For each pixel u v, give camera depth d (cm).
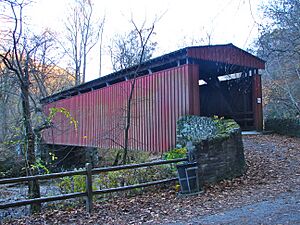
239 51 1166
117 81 1402
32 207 593
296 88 1606
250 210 427
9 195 1007
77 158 1909
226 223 379
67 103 1806
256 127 1241
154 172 630
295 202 452
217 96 1441
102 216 452
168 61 1052
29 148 800
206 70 1292
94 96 1540
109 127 1404
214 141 621
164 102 1077
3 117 1307
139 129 1201
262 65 1263
